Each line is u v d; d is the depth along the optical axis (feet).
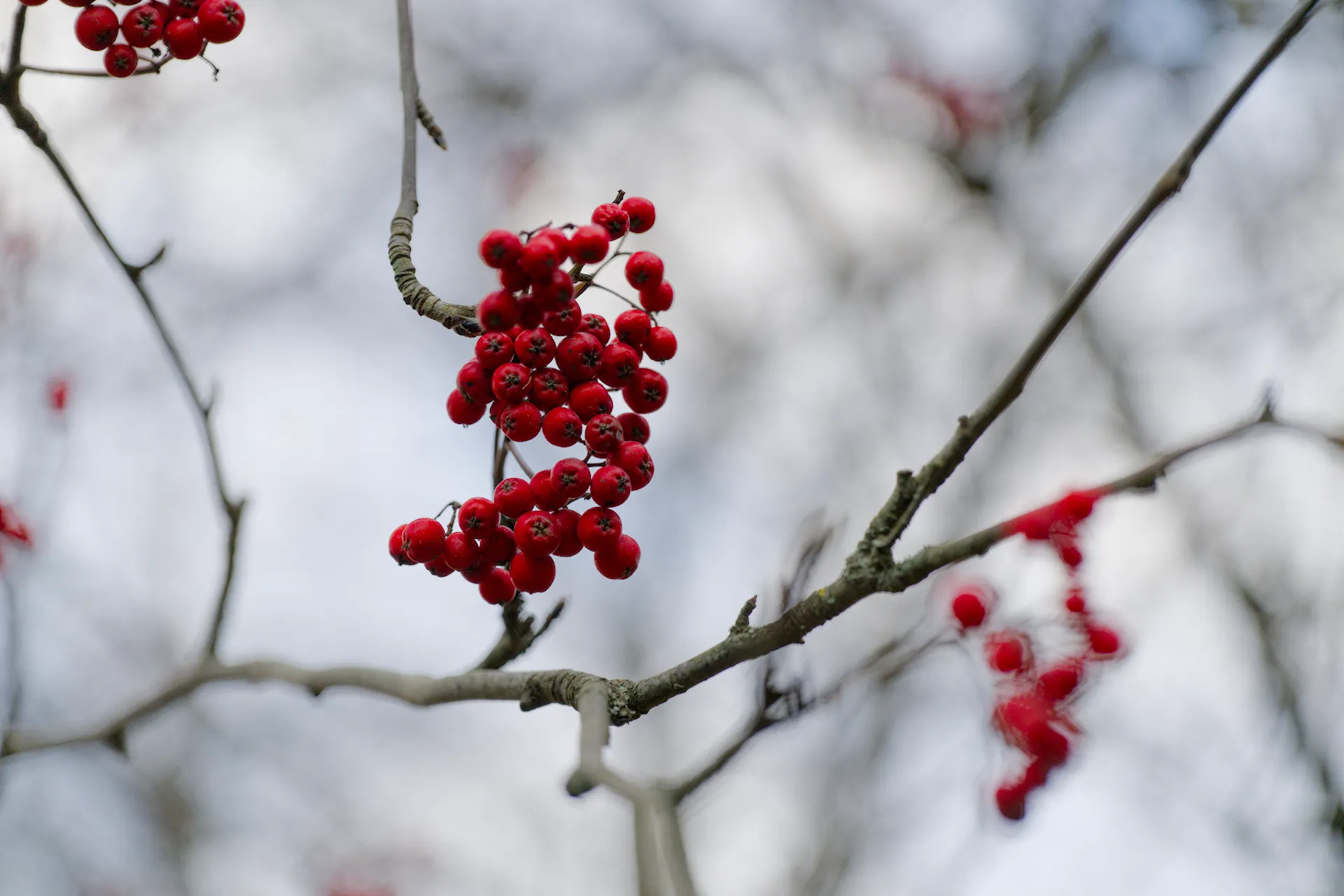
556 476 9.56
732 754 9.32
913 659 11.86
